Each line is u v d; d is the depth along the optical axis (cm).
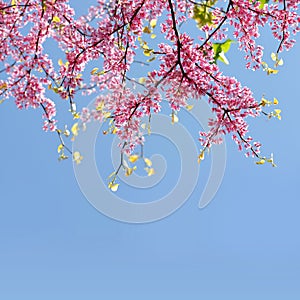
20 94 211
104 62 212
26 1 212
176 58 209
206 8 202
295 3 209
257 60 212
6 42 210
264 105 210
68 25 211
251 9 210
